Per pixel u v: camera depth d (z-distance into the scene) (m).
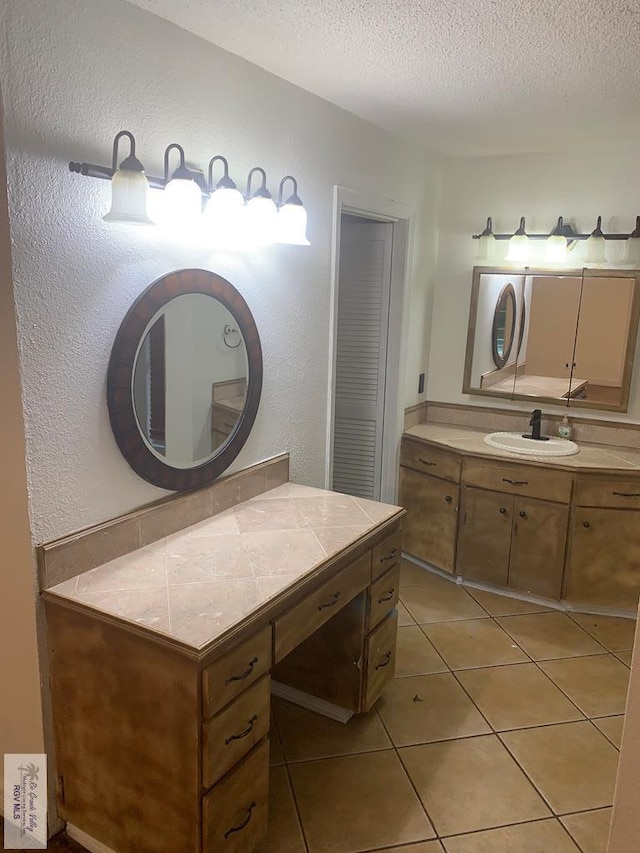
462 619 3.24
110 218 1.63
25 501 1.67
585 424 3.61
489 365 3.82
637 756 0.93
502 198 3.67
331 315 2.86
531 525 3.33
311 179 2.59
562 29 1.84
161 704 1.59
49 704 1.81
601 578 3.27
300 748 2.34
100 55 1.68
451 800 2.12
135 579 1.81
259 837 1.83
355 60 2.14
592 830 2.01
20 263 1.56
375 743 2.37
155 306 1.93
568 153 3.46
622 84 2.30
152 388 1.98
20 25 1.48
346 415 3.82
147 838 1.71
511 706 2.59
